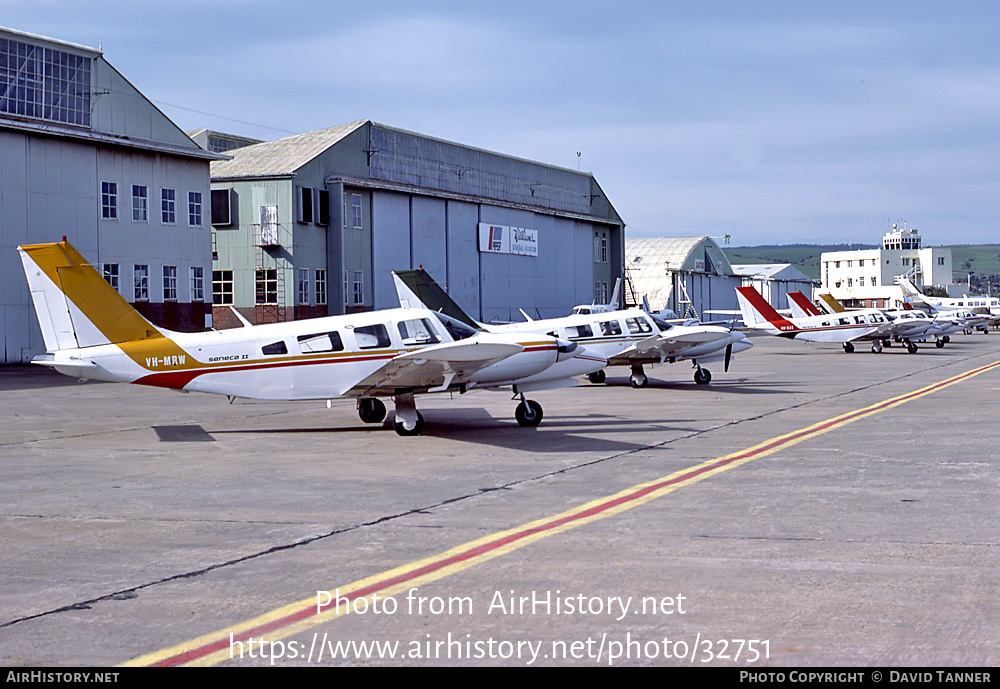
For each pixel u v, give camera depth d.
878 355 42.38
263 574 6.77
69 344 15.87
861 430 15.09
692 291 97.75
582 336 25.06
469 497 9.73
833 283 175.88
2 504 9.63
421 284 36.28
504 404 21.16
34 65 37.69
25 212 37.53
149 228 42.34
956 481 10.13
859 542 7.41
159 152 42.72
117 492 10.33
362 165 54.03
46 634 5.51
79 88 39.41
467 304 60.75
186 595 6.26
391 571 6.78
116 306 15.96
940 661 4.88
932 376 28.20
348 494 10.04
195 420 18.67
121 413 20.39
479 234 61.62
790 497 9.38
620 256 79.56
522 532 7.98
